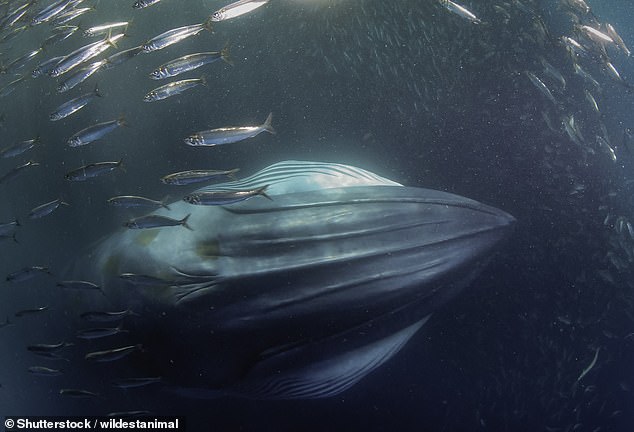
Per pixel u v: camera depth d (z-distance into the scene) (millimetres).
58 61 7211
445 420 10617
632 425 10109
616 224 9367
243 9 5934
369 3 13203
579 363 10938
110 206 13578
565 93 13375
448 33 13016
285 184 6738
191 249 6691
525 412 10398
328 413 10945
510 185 12680
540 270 11781
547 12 12961
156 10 13984
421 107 13391
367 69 13586
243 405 11008
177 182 5777
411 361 11250
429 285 6145
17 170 7652
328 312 6188
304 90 13852
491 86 13266
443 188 12883
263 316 6340
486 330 11445
